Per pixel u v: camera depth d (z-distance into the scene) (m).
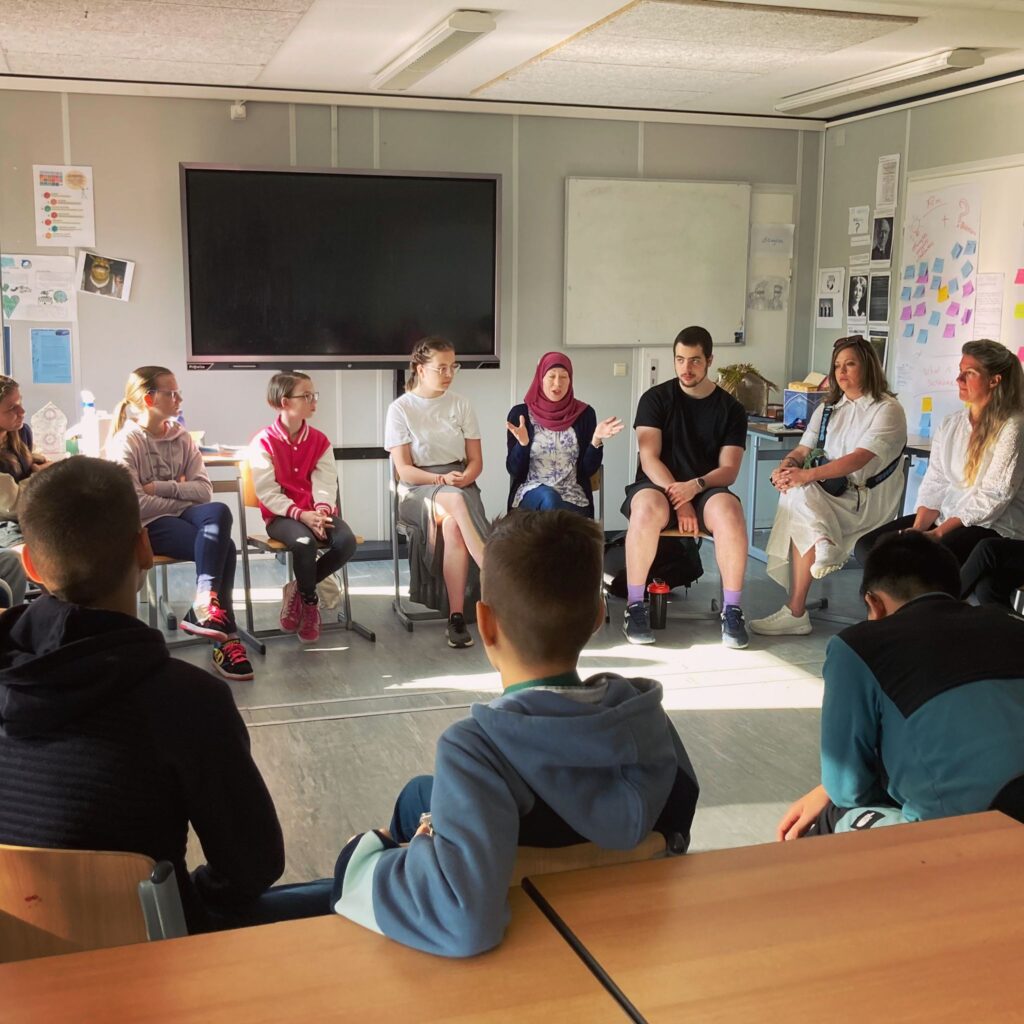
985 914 1.19
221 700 1.51
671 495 4.74
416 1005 1.03
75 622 1.46
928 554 2.05
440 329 6.12
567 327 6.48
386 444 5.05
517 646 1.36
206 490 4.51
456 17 4.21
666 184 6.51
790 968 1.08
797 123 6.71
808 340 7.05
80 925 1.38
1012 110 5.39
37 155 5.56
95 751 1.42
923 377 6.10
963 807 1.75
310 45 4.82
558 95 6.00
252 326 5.82
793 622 4.80
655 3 4.11
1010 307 5.48
